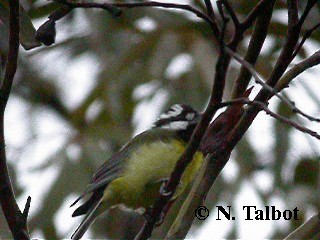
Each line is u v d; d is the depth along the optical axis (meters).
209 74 12.69
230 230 10.69
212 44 13.05
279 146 12.08
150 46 13.40
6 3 6.96
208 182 7.33
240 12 10.47
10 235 10.47
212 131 7.16
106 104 13.41
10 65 5.92
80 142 12.92
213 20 5.54
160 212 6.44
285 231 11.12
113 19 13.93
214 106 5.66
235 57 5.40
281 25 11.07
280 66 6.64
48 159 12.75
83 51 14.45
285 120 5.47
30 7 12.28
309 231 7.23
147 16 13.31
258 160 12.15
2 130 6.03
